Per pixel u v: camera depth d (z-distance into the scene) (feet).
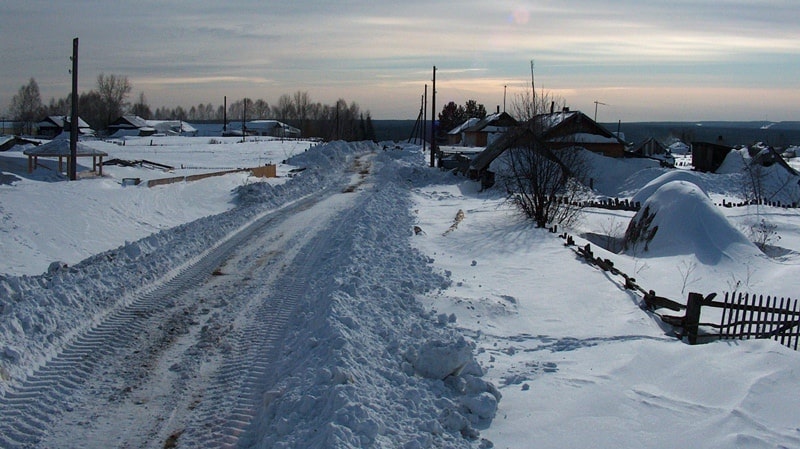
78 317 36.45
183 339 34.40
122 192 96.32
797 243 68.49
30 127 385.91
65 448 23.17
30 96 453.17
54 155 121.80
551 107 82.99
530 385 27.96
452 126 368.27
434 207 95.30
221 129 438.81
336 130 370.32
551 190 76.64
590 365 30.40
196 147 243.60
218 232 65.57
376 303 39.17
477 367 28.68
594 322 38.29
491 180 118.32
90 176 123.24
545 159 75.51
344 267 47.47
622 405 25.66
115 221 82.94
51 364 30.42
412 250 57.72
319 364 27.94
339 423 22.06
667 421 24.18
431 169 152.46
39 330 33.53
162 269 49.29
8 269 60.18
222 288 45.03
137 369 30.25
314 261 54.08
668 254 58.90
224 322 37.32
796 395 25.55
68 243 71.77
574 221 76.79
